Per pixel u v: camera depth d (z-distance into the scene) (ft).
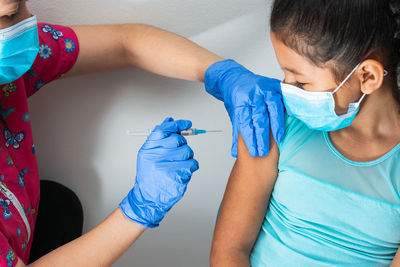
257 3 5.23
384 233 3.52
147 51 4.85
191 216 6.05
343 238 3.61
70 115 5.70
